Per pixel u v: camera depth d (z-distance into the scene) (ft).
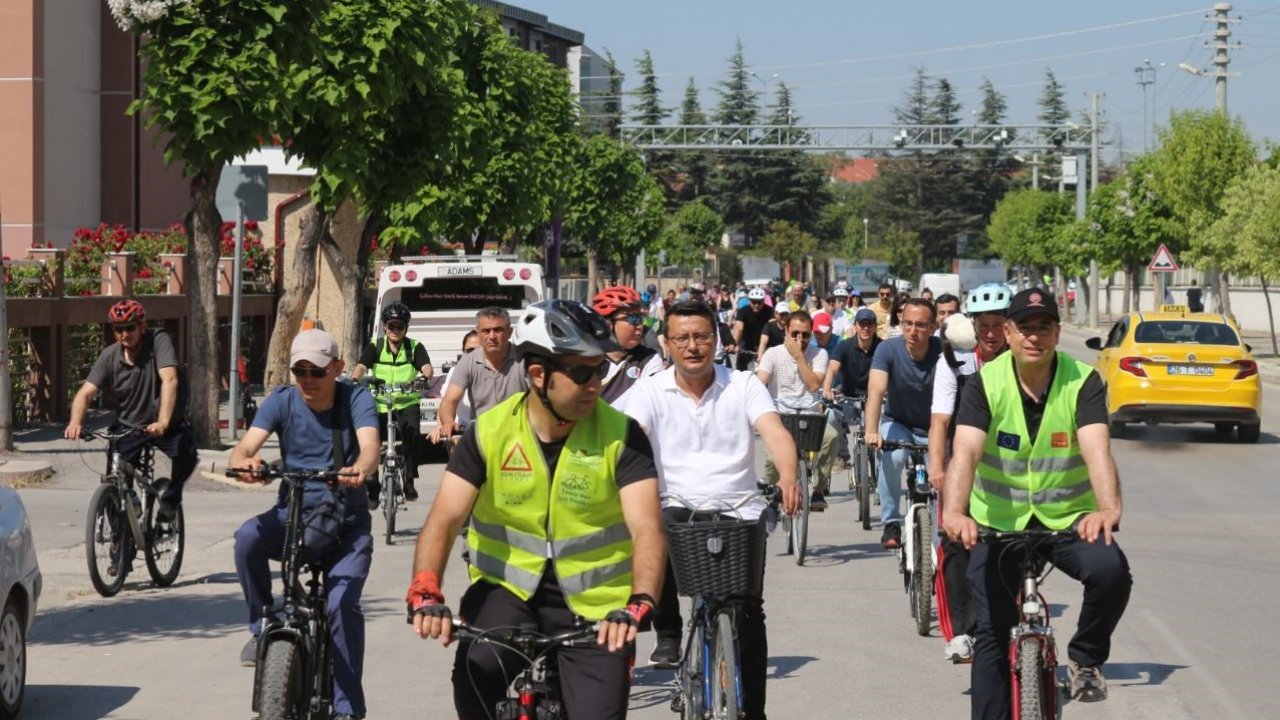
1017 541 23.89
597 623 18.04
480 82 138.31
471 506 18.86
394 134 94.58
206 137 74.49
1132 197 238.48
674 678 33.01
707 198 451.94
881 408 40.86
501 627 18.19
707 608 24.91
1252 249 169.17
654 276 343.46
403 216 118.62
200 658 35.42
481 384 42.98
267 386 96.68
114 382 43.68
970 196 501.56
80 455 74.49
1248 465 79.71
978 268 433.48
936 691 31.73
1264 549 52.11
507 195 139.54
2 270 72.54
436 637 18.03
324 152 89.04
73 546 50.96
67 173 150.41
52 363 90.07
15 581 29.45
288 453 27.07
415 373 55.36
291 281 96.89
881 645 36.42
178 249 119.96
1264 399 129.29
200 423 77.66
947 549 32.09
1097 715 29.76
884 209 508.53
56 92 148.15
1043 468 24.35
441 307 88.63
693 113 453.99
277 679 23.39
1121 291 369.50
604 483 18.69
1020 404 24.25
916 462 39.78
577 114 168.35
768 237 434.71
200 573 47.39
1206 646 36.42
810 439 47.26
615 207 215.10
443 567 18.67
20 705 29.89
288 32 75.36
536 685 18.22
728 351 84.33
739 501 27.68
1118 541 53.93
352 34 85.56
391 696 31.50
